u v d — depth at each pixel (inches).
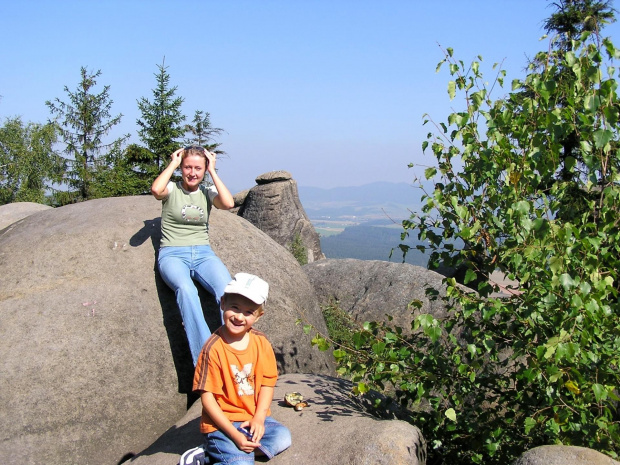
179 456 161.0
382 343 173.9
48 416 176.2
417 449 151.1
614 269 168.9
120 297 200.5
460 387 192.9
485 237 178.4
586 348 167.3
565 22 468.4
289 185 925.2
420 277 377.1
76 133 1406.3
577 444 159.6
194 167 198.8
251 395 146.6
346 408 181.2
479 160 177.0
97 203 243.8
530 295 165.0
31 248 212.5
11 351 183.0
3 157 1476.4
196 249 202.2
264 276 246.1
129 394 187.5
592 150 170.1
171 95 1224.8
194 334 189.0
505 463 176.2
